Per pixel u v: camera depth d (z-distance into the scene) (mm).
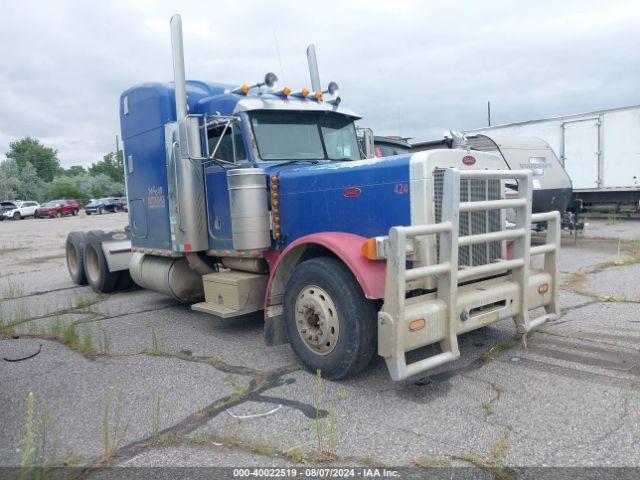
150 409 4012
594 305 6484
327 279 4301
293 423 3672
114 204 48031
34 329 6387
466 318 4156
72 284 10258
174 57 5680
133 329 6441
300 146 5941
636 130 15664
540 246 4887
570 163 17250
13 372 4980
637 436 3297
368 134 6703
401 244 3701
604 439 3281
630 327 5488
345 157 6344
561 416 3607
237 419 3770
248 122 5617
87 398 4285
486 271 4336
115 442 3500
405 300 3977
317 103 6102
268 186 5461
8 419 3955
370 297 3959
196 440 3480
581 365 4504
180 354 5305
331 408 3850
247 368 4824
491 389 4105
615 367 4426
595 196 17188
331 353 4352
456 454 3188
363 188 4598
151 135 6777
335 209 4832
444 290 4039
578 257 10203
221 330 6207
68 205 45781
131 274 7859
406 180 4277
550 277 4988
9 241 21781
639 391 3934
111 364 5105
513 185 7629
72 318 7191
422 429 3512
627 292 7082
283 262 4875
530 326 4676
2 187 68125
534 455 3143
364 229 4609
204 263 6535
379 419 3678
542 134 17844
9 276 11922
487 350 4969
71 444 3516
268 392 4227
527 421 3562
